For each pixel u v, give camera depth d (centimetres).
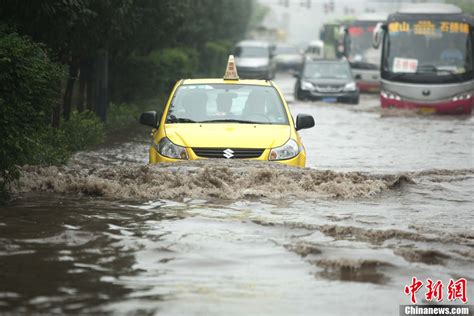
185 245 1716
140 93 6078
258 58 12200
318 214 2062
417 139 4591
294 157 2602
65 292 1395
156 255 1639
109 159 3528
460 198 2386
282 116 2789
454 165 3497
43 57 2373
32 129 2259
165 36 6162
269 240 1773
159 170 2412
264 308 1341
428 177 2762
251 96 2847
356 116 6212
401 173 2798
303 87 7938
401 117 6212
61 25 3316
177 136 2627
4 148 2188
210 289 1432
